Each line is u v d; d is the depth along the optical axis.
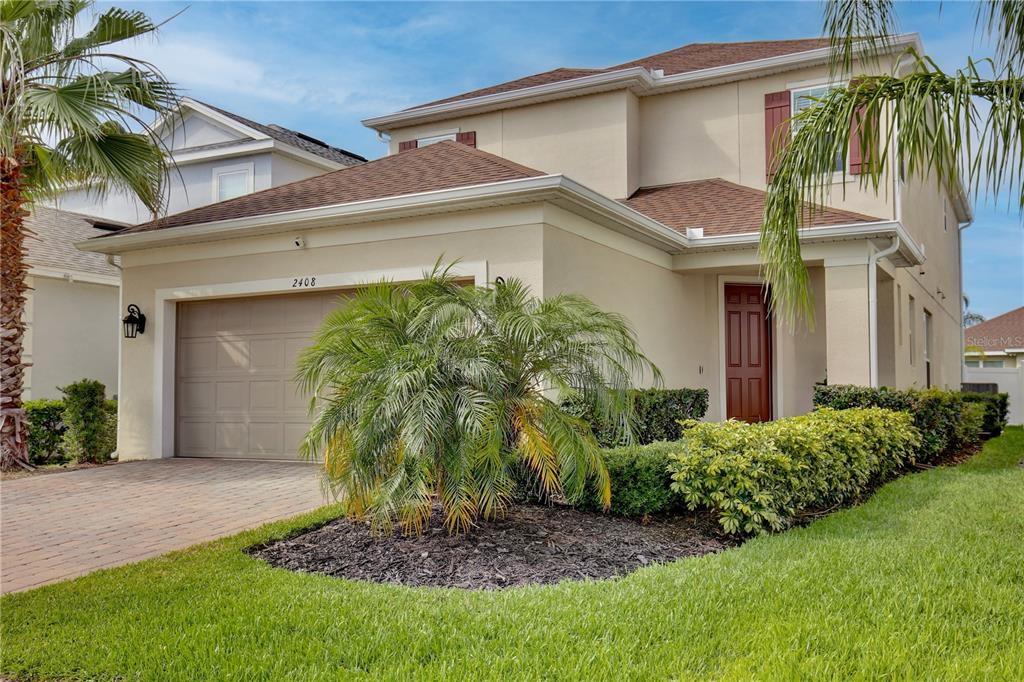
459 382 5.55
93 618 4.18
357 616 4.08
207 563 5.23
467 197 8.64
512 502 6.77
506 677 3.33
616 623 3.93
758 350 13.30
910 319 14.84
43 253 15.68
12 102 9.43
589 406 6.28
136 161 10.15
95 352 16.56
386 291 6.13
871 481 8.32
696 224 12.32
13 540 6.16
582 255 9.43
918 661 3.49
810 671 3.36
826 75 13.45
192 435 11.27
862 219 11.27
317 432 5.62
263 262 10.48
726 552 5.48
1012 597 4.31
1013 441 13.03
